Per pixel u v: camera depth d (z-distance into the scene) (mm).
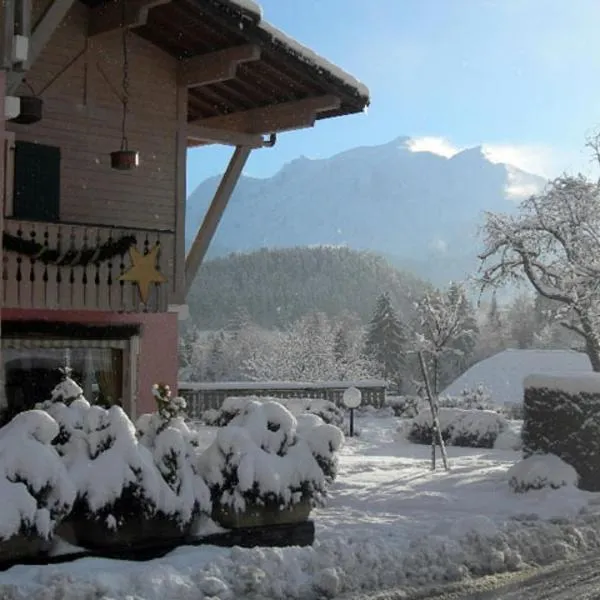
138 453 8156
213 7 15164
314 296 139625
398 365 78438
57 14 13227
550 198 28672
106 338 16406
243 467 8883
